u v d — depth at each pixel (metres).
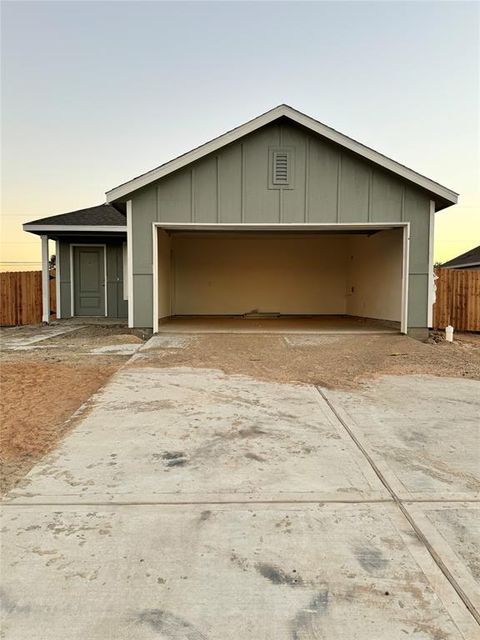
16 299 13.48
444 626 1.62
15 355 7.22
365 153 8.62
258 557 2.04
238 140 8.80
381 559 2.02
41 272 13.36
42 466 3.03
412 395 4.91
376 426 3.87
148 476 2.88
